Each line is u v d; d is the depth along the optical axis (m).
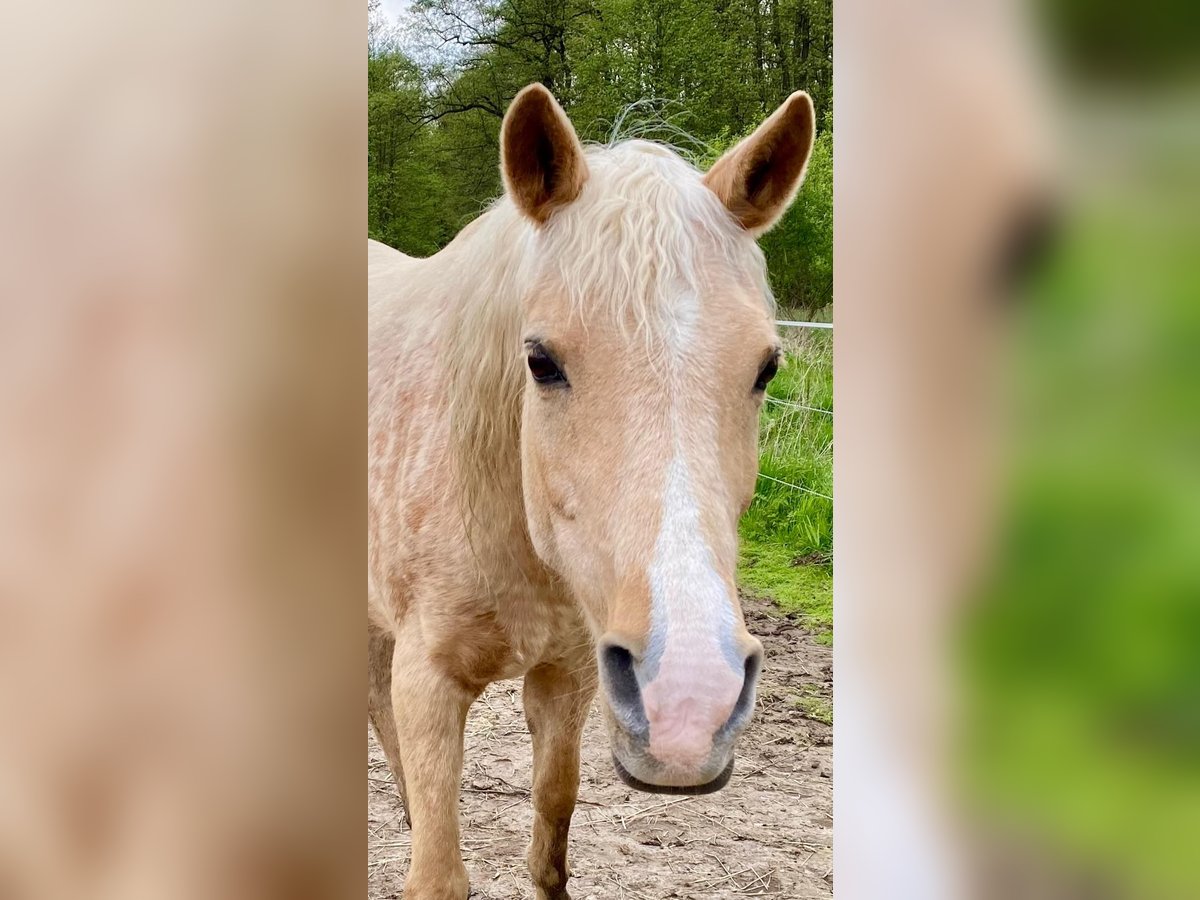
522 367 1.81
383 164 15.55
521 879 2.73
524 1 14.45
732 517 1.36
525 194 1.55
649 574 1.25
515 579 1.95
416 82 15.53
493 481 1.90
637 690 1.25
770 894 2.63
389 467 2.21
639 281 1.41
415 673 2.04
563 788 2.29
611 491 1.34
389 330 2.43
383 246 3.28
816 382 5.73
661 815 3.11
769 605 4.78
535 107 1.50
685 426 1.34
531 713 2.32
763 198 1.56
